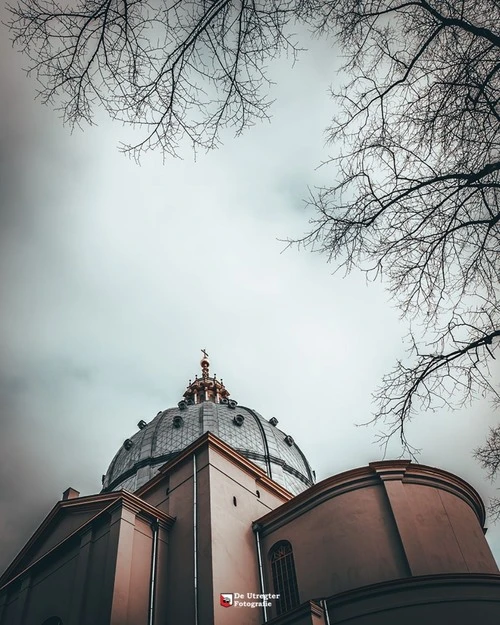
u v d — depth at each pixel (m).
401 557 19.61
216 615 19.19
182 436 41.88
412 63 7.07
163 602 20.89
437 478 22.70
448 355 8.47
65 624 20.00
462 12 6.71
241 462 27.59
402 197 7.69
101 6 5.94
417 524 20.48
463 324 8.30
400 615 16.72
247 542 23.92
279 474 40.12
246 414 45.72
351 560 20.55
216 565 21.05
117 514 22.06
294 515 24.06
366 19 7.09
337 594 18.14
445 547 19.89
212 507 23.34
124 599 19.19
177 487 25.98
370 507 21.70
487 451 12.36
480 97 6.88
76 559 22.36
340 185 7.96
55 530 25.92
